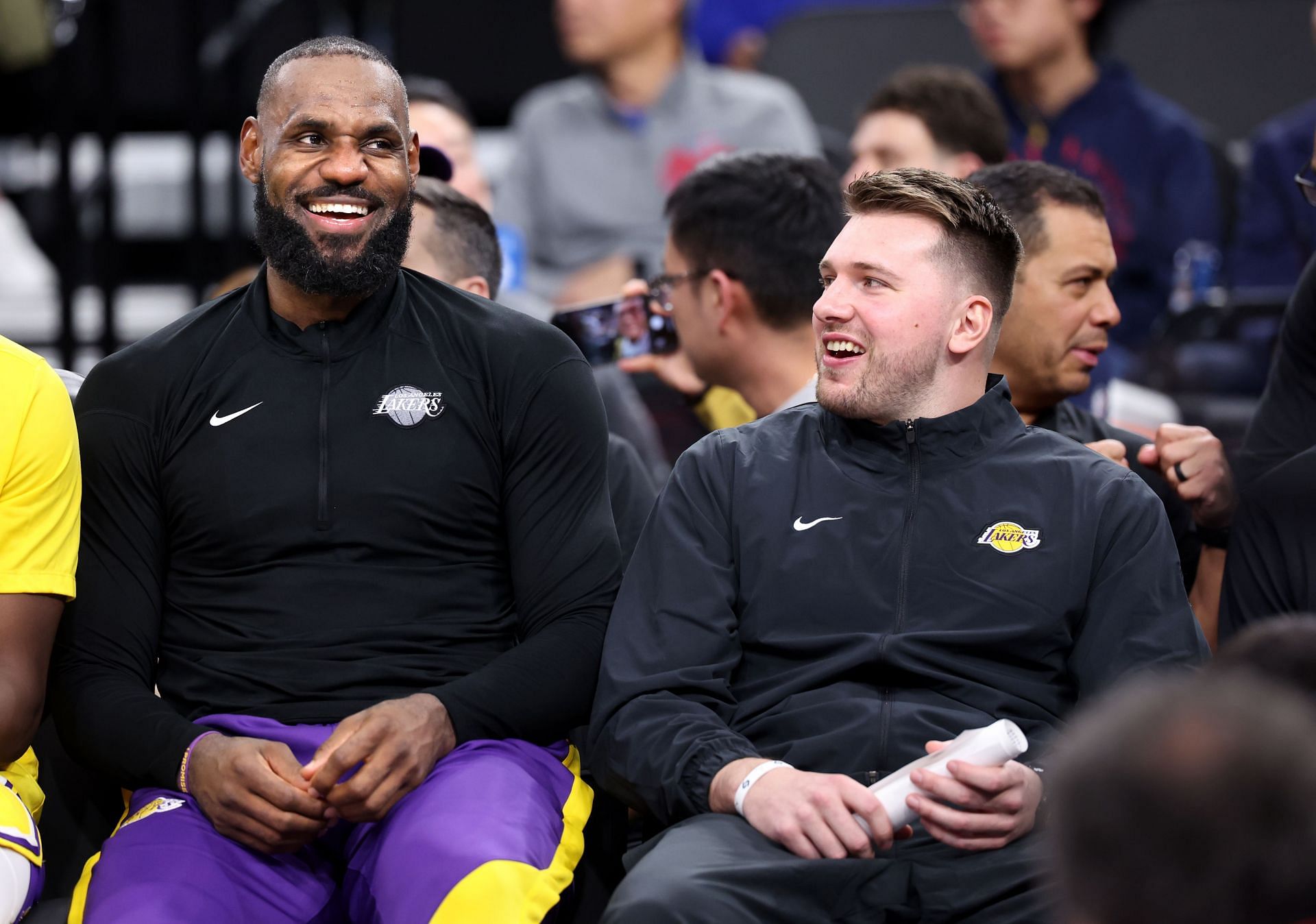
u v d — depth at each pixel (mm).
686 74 17781
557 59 21000
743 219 9828
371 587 7621
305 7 17938
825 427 7883
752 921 6508
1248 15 18609
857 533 7566
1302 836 3107
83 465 7750
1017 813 6629
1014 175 9461
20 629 7297
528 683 7449
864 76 18984
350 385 7766
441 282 8273
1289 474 8062
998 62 16422
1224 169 16531
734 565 7691
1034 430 7852
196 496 7645
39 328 17641
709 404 11039
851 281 7695
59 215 15742
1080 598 7371
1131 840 3203
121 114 19750
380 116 7699
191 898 6730
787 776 6809
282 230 7668
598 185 17719
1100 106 16281
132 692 7379
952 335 7680
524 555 7801
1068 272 9266
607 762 7348
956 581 7430
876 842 6586
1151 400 13234
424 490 7672
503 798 7082
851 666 7383
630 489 9125
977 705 7305
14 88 19219
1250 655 4832
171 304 19391
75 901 7074
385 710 7062
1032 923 6645
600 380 10859
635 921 6430
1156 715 3283
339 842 7547
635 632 7578
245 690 7523
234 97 17203
